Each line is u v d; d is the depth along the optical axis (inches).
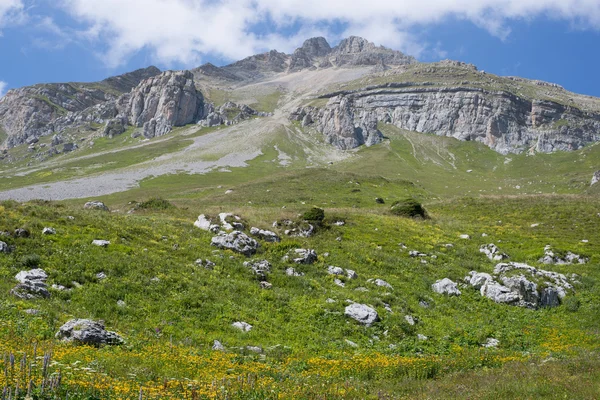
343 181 4662.9
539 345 1048.8
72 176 6407.5
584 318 1293.1
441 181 6756.9
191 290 1047.0
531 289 1385.3
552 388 571.5
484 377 649.6
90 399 422.6
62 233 1179.9
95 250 1125.1
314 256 1476.4
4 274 917.2
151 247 1264.8
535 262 1844.2
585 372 662.5
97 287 960.3
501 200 3036.4
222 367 657.0
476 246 1996.8
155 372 583.5
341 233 1868.8
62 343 652.1
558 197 3006.9
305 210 2117.4
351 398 540.7
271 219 1834.4
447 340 1041.5
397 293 1307.8
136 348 706.8
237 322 949.2
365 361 762.2
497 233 2272.4
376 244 1808.6
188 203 3326.8
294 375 650.8
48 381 425.7
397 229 2094.0
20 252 1019.9
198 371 615.8
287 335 940.6
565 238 2183.8
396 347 949.2
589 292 1509.6
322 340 938.7
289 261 1405.0
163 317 908.0
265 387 546.0
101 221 1347.2
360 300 1171.9
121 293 960.3
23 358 444.1
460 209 2930.6
